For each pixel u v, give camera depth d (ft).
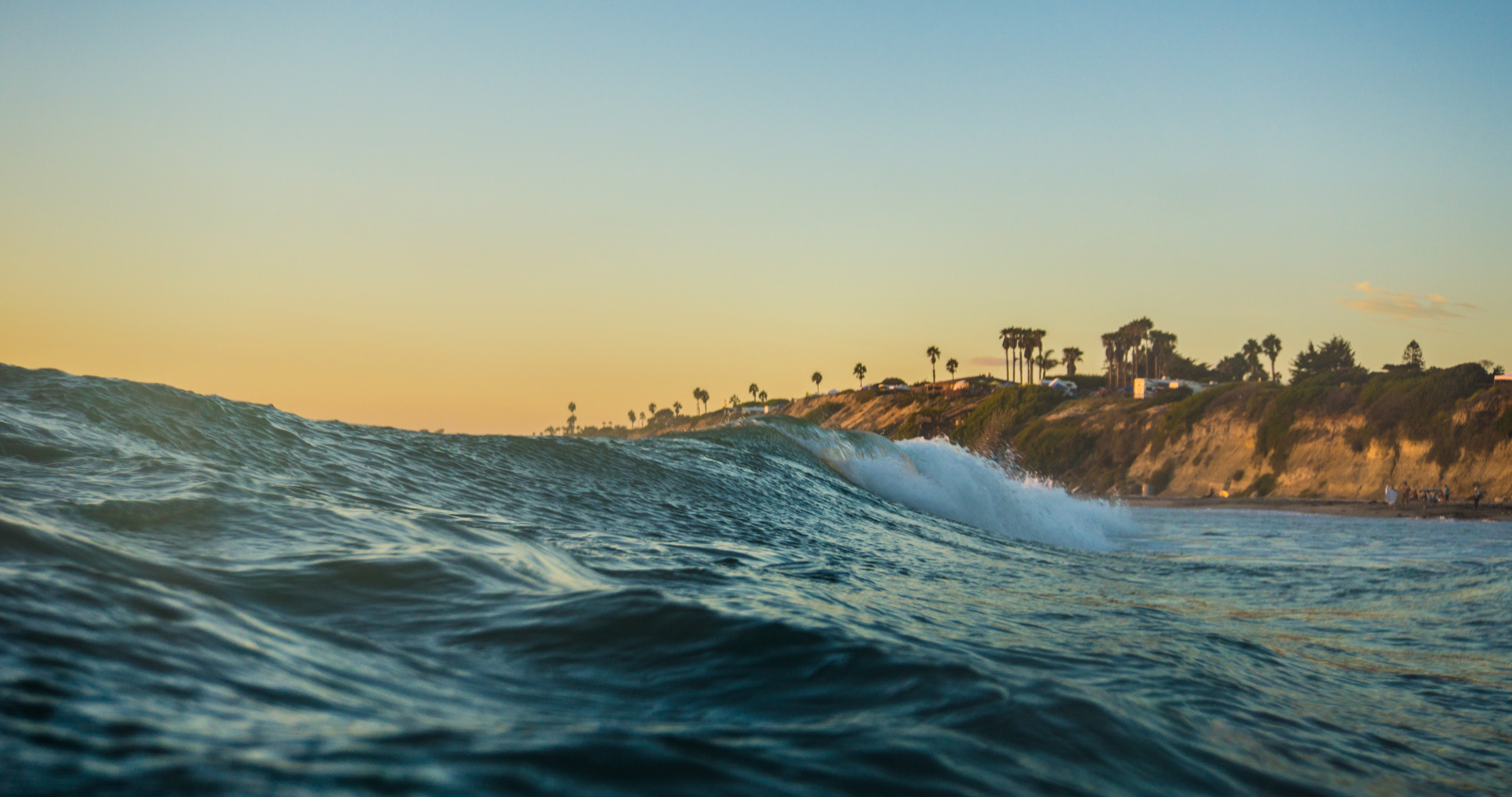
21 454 19.44
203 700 6.24
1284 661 16.39
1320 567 34.58
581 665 9.50
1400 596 26.78
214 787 4.58
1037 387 278.05
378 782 4.92
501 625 10.68
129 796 4.34
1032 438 236.63
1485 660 18.15
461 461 34.40
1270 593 27.17
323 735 5.75
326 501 21.54
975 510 60.29
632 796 5.33
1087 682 11.51
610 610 11.34
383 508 23.30
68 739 5.03
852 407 433.07
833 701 8.64
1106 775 7.48
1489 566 35.50
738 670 9.50
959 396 363.15
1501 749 11.75
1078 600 23.06
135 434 24.76
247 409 31.19
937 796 6.23
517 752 5.78
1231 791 7.91
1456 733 12.46
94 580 8.68
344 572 12.15
